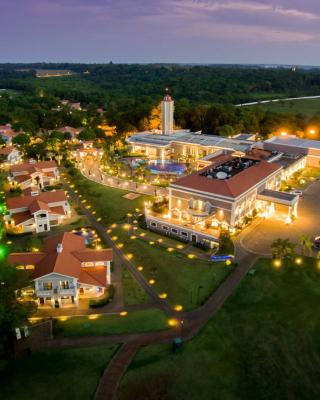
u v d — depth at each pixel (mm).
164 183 147125
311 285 78125
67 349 61406
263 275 82062
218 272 83875
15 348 62062
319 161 167500
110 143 193500
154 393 52844
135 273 84562
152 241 99438
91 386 54250
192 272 84250
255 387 54219
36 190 122125
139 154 189875
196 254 92500
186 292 77125
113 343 62750
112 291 77188
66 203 115688
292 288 77250
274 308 71125
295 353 60219
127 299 75250
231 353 60406
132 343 62719
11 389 54031
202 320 68562
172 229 102688
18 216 108312
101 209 121750
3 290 61000
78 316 70312
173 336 64375
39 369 57469
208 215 101562
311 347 61375
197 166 162500
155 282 81062
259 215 113000
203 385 54344
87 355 59906
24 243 98812
